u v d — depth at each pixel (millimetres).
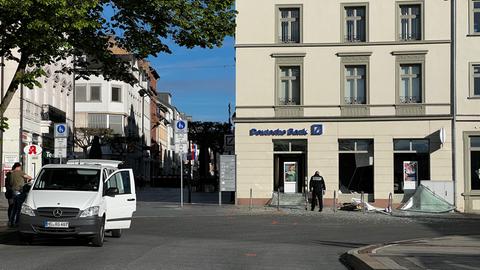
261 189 32125
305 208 29875
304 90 32188
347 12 32594
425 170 31688
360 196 31750
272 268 11531
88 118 71750
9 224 18688
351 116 31875
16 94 38438
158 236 18031
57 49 17469
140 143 83125
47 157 45906
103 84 71875
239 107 32438
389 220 24781
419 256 12297
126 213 16578
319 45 32250
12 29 16656
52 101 47969
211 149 75500
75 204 14211
